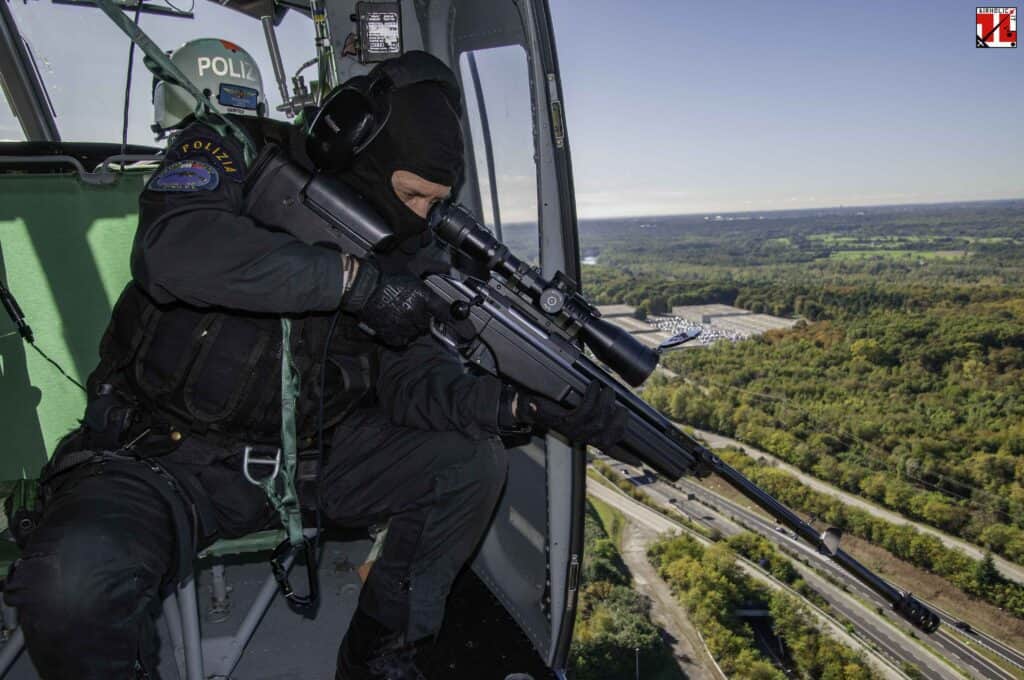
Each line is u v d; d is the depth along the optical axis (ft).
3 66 8.67
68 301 5.06
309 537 4.34
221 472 3.68
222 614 5.63
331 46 5.88
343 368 3.90
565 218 4.66
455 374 4.19
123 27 3.26
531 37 4.42
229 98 5.80
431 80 3.59
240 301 3.15
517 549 6.02
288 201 3.46
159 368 3.44
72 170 5.03
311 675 4.99
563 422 4.05
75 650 2.91
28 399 5.13
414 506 4.15
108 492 3.16
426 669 5.16
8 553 4.71
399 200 3.74
